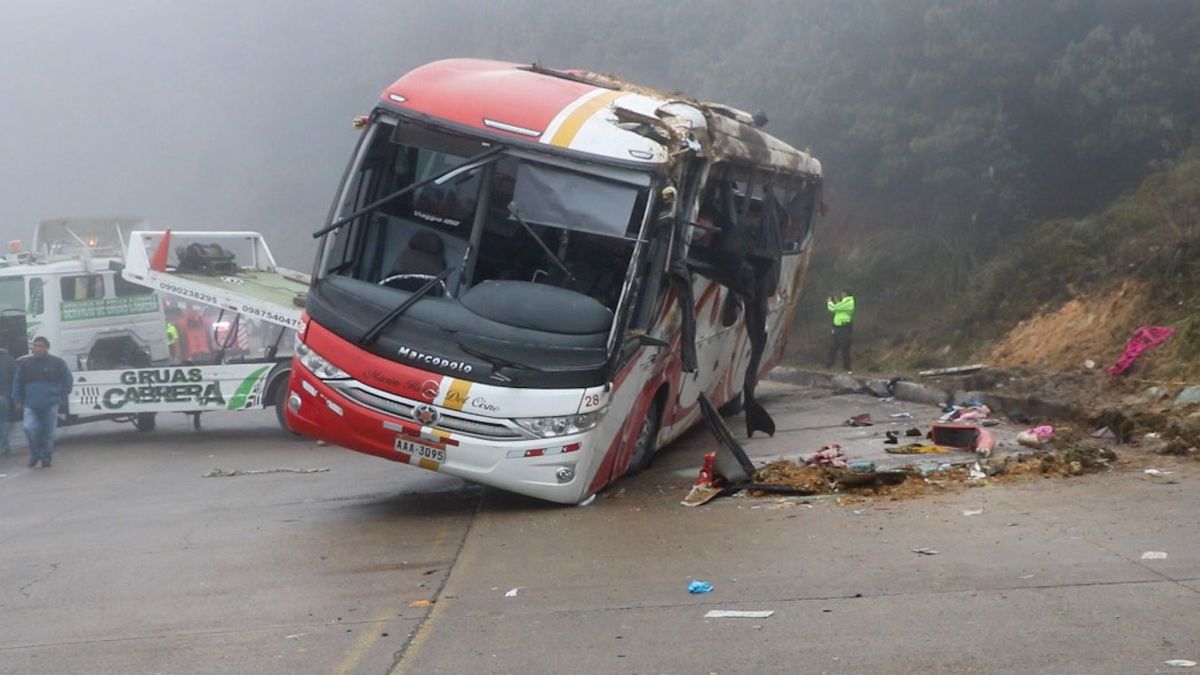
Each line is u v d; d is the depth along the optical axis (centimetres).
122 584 876
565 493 1008
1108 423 1309
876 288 2738
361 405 1011
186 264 1881
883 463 1167
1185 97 2222
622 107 1044
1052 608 656
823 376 2312
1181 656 564
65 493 1439
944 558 786
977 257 2455
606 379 988
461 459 994
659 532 933
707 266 1212
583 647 639
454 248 1044
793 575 769
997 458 1155
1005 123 2422
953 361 2188
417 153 1068
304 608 767
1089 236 2078
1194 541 789
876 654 595
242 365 1828
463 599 764
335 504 1198
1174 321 1600
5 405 1848
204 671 638
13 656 694
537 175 1014
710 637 642
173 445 1889
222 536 1050
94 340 1961
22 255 2062
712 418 1116
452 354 991
